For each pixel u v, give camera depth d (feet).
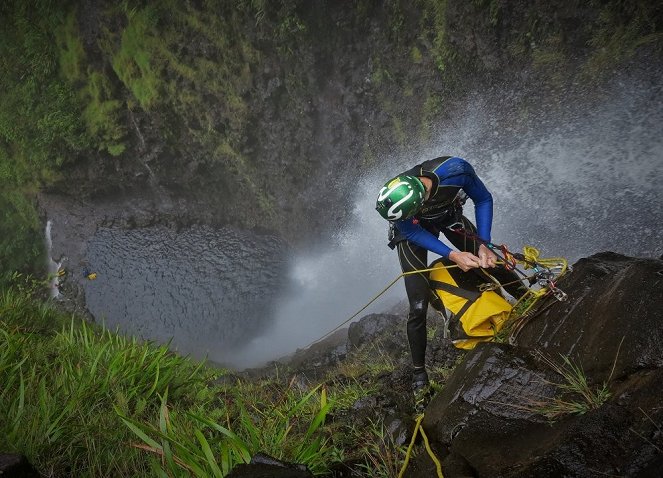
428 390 10.91
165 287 51.42
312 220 46.83
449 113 35.55
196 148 48.98
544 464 6.25
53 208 56.54
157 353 14.57
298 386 15.58
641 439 5.94
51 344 14.75
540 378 8.01
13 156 55.11
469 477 7.13
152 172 51.75
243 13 40.57
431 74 36.19
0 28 51.03
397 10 36.22
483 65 33.30
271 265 49.42
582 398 7.26
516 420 7.64
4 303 18.94
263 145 45.85
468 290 10.41
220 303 49.42
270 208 49.21
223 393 14.98
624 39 26.81
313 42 39.45
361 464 8.87
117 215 54.70
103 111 49.93
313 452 9.15
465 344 10.27
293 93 42.24
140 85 47.09
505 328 9.93
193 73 44.70
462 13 32.68
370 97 40.04
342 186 43.83
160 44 44.93
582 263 9.41
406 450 8.66
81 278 54.34
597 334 7.79
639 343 7.11
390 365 15.40
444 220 10.94
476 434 7.73
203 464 8.77
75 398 10.95
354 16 38.06
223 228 52.80
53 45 50.80
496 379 8.29
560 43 29.60
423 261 11.05
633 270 8.09
